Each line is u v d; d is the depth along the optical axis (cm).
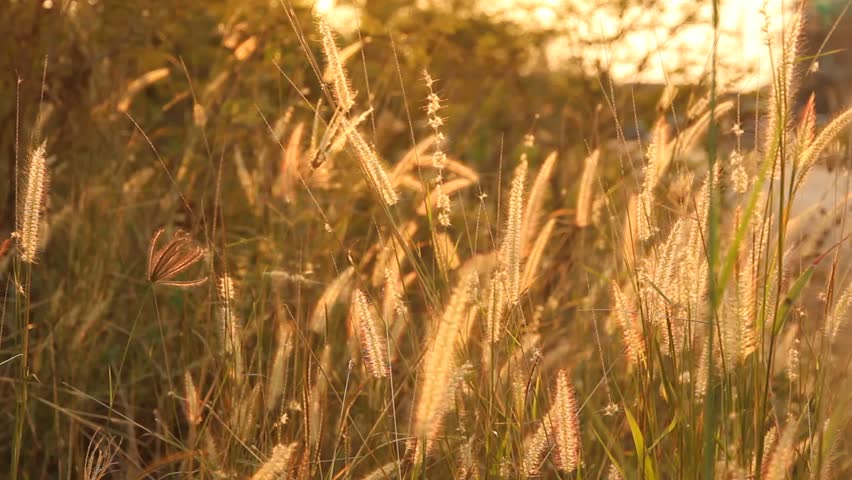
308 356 332
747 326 251
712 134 240
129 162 607
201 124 481
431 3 830
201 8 706
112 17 670
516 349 300
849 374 291
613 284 301
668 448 312
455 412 324
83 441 403
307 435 298
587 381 373
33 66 591
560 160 664
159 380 450
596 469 340
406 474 306
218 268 469
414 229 365
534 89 835
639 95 724
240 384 344
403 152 689
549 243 538
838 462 316
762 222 267
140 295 488
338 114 303
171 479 383
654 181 311
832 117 263
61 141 599
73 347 419
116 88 625
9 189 546
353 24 727
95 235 511
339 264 487
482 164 753
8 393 425
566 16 744
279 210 495
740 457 256
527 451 283
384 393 361
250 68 656
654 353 301
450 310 214
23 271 484
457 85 827
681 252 281
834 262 289
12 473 285
